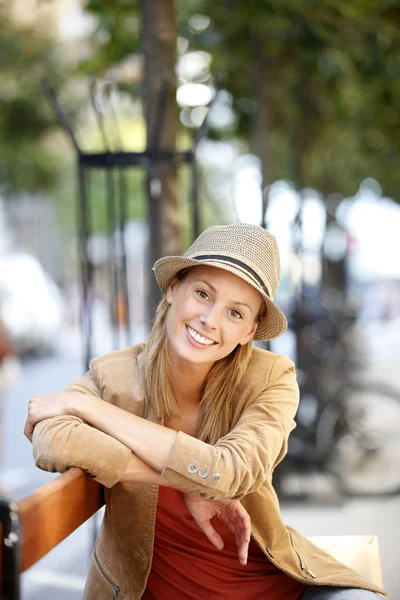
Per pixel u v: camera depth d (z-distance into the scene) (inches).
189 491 100.2
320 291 392.5
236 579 112.1
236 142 502.9
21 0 568.7
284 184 547.5
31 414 103.0
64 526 93.3
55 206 1494.8
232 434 104.6
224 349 105.5
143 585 108.3
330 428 311.9
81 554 241.4
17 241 1510.8
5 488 321.1
